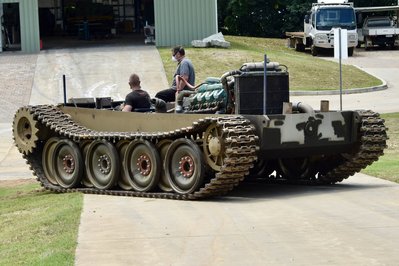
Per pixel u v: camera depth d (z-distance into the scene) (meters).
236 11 61.56
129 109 15.90
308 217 11.98
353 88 36.84
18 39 51.06
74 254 10.15
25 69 40.94
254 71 14.41
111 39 52.59
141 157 14.95
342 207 12.73
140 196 14.84
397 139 22.69
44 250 10.48
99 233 11.34
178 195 14.12
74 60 42.75
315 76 39.22
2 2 46.44
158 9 46.41
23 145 17.09
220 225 11.62
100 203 14.15
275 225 11.50
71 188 16.28
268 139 13.72
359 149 14.83
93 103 17.48
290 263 9.50
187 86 16.38
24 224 12.64
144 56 43.09
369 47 52.97
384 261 9.45
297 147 14.05
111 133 15.58
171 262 9.69
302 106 14.48
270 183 16.20
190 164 14.02
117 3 56.84
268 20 62.09
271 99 14.47
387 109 30.05
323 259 9.61
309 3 60.59
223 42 44.84
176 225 11.72
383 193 14.09
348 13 48.44
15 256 10.34
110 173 15.48
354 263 9.41
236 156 13.34
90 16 54.16
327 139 14.37
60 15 56.00
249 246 10.33
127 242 10.73
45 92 36.34
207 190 13.76
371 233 10.83
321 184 15.49
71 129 16.22
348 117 14.62
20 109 17.11
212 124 13.69
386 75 41.22
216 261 9.68
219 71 39.25
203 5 46.34
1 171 20.86
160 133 14.47
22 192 16.92
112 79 38.12
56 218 12.66
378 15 61.56
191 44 46.16
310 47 50.50
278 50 50.69
